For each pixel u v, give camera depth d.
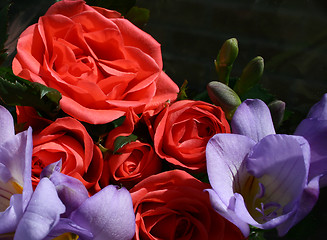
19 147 0.48
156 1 1.69
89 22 0.52
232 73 1.58
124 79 0.51
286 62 1.53
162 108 0.51
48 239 0.47
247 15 1.64
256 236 0.51
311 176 0.50
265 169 0.50
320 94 1.46
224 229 0.50
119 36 0.52
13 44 0.56
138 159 0.51
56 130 0.50
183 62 1.66
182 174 0.49
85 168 0.49
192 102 0.51
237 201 0.48
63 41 0.51
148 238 0.50
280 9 1.62
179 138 0.51
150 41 0.53
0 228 0.46
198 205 0.50
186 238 0.50
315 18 1.59
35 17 0.58
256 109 0.50
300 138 0.48
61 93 0.51
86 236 0.47
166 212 0.50
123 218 0.47
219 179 0.49
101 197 0.47
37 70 0.50
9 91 0.50
